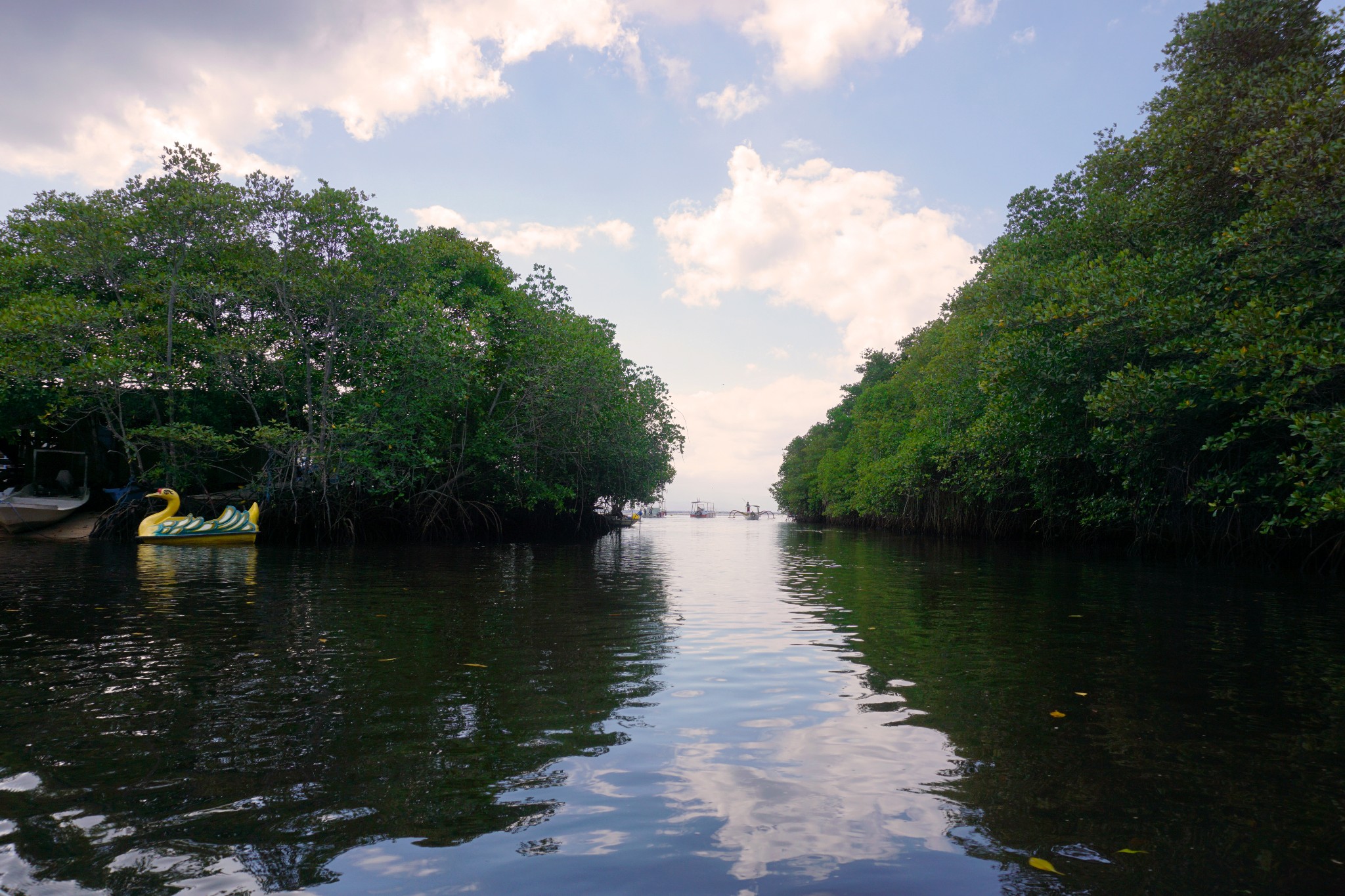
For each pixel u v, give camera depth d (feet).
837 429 207.00
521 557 57.47
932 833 8.72
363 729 12.45
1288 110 36.11
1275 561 48.65
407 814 9.12
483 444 85.05
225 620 23.88
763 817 9.14
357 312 71.51
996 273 61.21
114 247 67.56
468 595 31.37
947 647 20.29
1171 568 48.57
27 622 23.29
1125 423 50.16
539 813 9.18
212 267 73.61
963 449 79.36
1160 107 54.80
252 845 8.25
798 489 270.67
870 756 11.43
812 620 25.09
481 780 10.28
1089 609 28.27
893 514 135.44
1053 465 68.44
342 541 72.69
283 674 16.35
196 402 75.61
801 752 11.60
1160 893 7.36
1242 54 49.80
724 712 13.78
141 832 8.54
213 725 12.60
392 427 71.77
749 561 57.06
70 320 62.13
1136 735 12.54
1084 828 8.89
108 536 70.13
